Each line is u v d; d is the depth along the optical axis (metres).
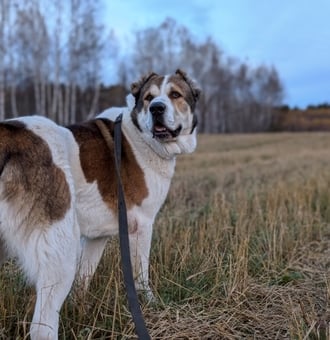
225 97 66.38
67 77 30.39
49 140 3.05
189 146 4.05
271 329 3.43
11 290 3.45
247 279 4.14
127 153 3.77
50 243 2.84
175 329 3.32
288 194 7.93
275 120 80.62
